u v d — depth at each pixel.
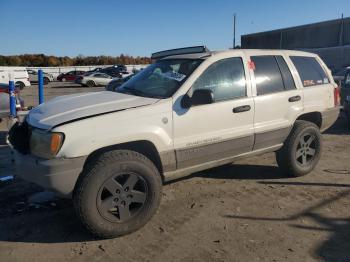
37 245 3.94
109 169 3.90
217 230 4.21
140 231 4.20
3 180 5.64
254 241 3.97
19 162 4.07
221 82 4.87
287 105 5.52
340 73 15.72
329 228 4.25
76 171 3.83
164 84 4.71
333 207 4.81
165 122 4.33
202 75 4.69
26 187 5.43
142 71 5.47
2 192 5.27
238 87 5.02
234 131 4.94
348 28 37.22
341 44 37.94
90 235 4.11
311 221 4.42
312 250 3.80
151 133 4.21
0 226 4.33
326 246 3.87
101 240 4.03
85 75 35.66
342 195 5.20
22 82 32.28
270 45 46.56
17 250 3.84
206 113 4.63
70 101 4.55
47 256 3.74
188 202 4.95
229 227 4.28
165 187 5.47
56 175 3.76
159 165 4.47
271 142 5.45
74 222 4.42
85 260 3.66
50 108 4.35
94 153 4.07
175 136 4.43
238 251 3.79
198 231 4.19
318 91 5.96
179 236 4.08
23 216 4.57
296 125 5.73
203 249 3.82
